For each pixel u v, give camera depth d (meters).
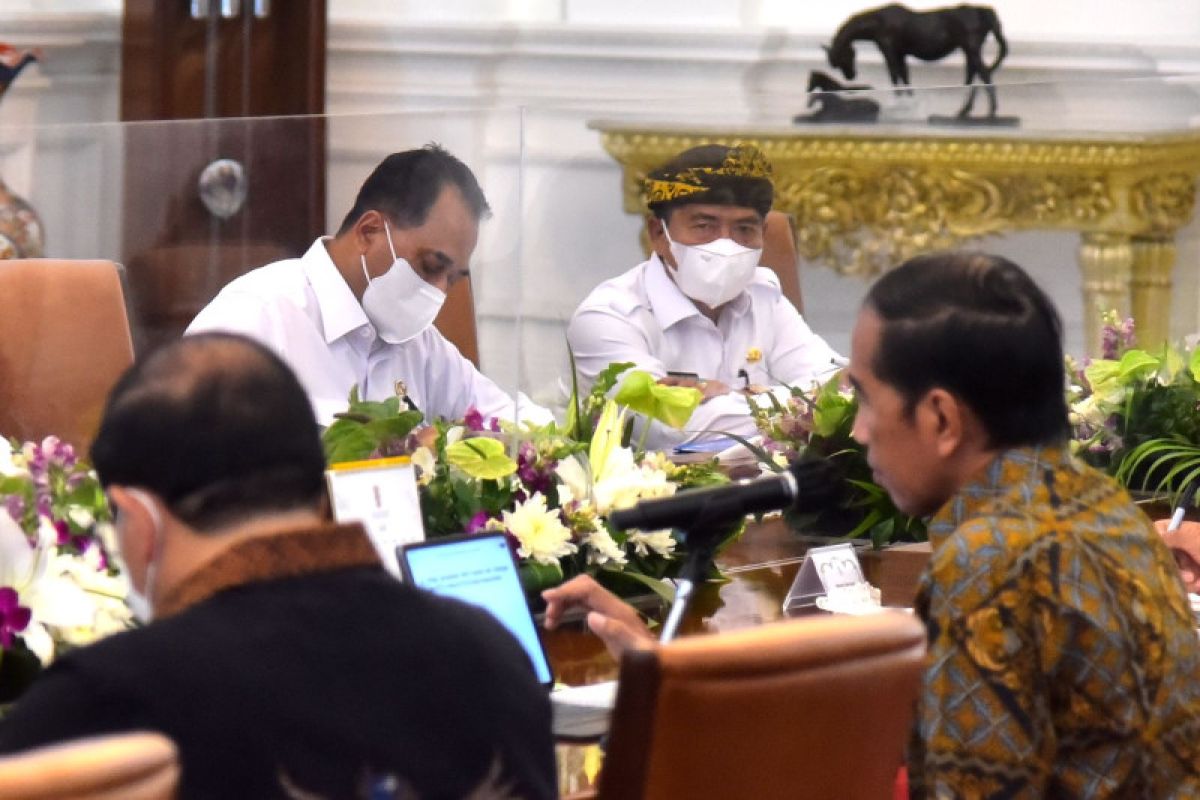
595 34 18.77
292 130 10.34
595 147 11.62
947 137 13.78
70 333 9.93
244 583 4.38
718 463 9.45
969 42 17.81
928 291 5.65
